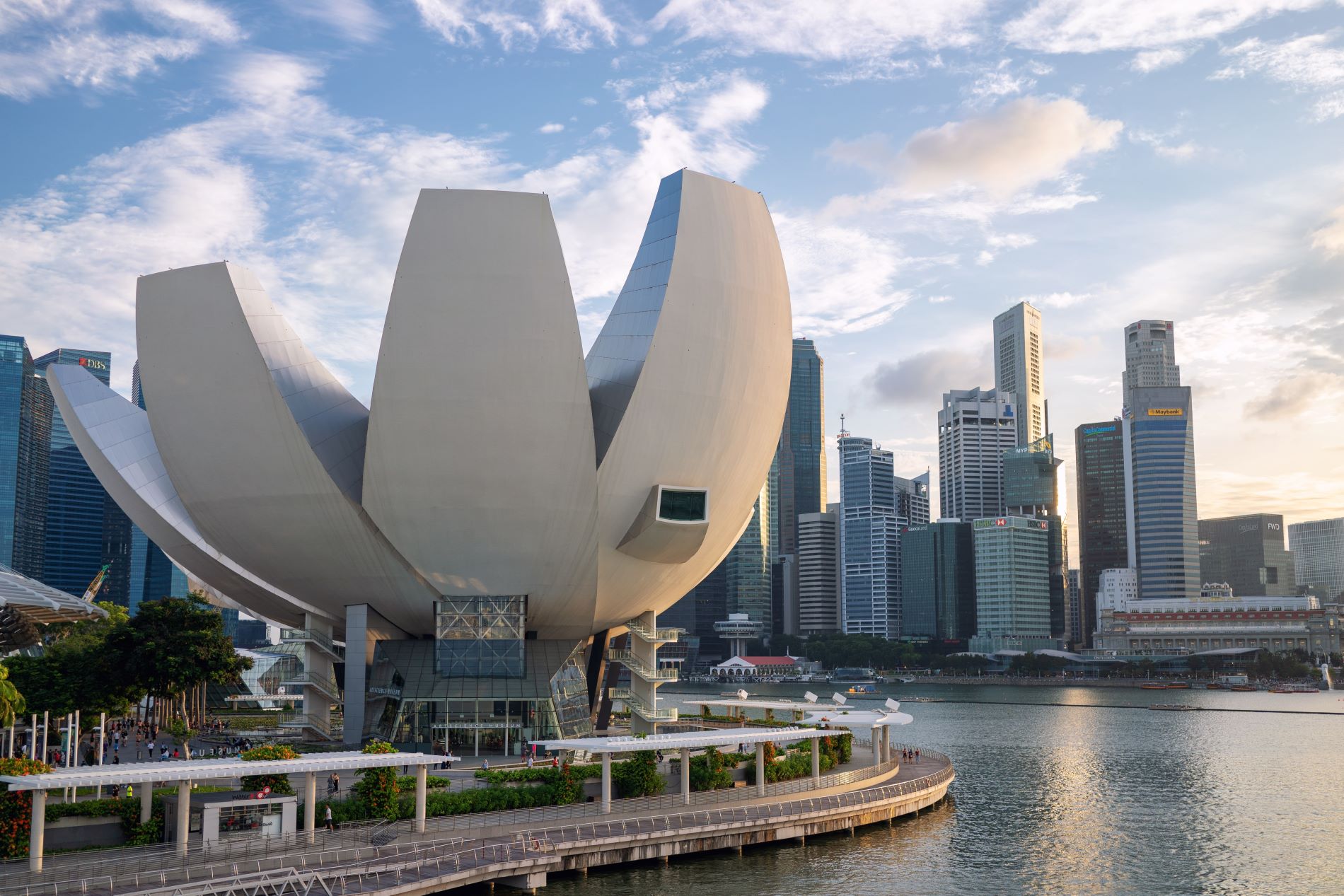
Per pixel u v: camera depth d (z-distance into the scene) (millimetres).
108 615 56438
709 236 67188
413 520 64438
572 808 51062
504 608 68688
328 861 40156
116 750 68688
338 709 82812
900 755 80500
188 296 63688
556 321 60969
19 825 39000
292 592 71500
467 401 61375
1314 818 69812
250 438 64688
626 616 77625
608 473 65812
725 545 80438
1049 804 75125
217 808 42062
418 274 59906
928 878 49156
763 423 73312
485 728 67562
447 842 44156
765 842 53125
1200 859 56594
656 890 44906
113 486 74000
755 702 85938
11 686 45344
